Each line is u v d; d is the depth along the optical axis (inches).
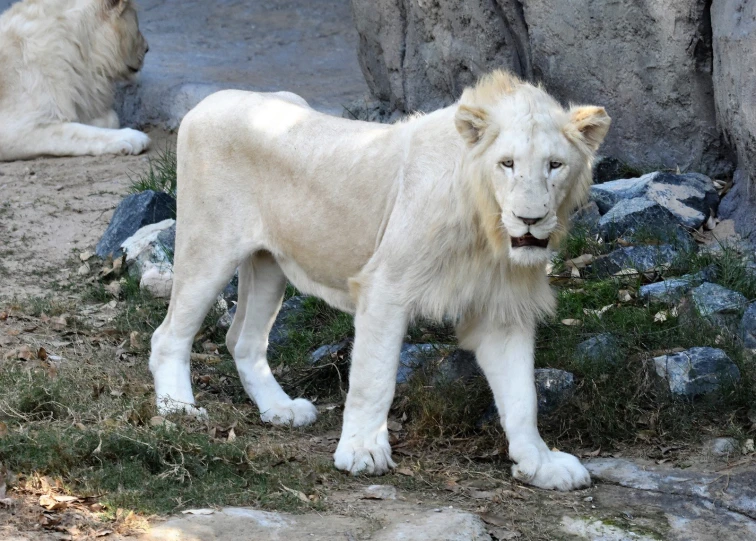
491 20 876.6
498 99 453.4
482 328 504.7
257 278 588.1
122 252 811.4
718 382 559.8
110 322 719.1
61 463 450.6
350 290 500.1
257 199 550.6
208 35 1440.7
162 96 1213.1
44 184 1011.3
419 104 975.0
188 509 434.9
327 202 516.1
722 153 786.2
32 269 821.2
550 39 837.2
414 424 549.3
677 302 634.2
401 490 478.3
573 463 493.0
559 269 690.2
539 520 452.4
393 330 485.4
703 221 748.0
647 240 707.4
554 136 435.8
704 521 458.3
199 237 560.4
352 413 497.0
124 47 1180.5
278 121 542.0
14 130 1106.7
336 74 1268.5
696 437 535.5
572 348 599.2
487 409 557.9
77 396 546.0
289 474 477.7
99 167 1063.0
